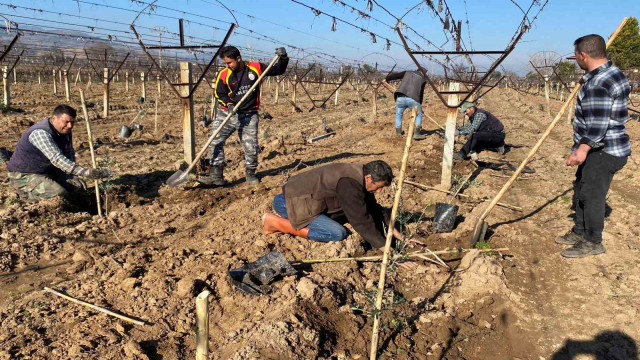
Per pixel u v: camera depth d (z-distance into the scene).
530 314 3.29
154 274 3.57
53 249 4.19
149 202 5.59
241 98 5.62
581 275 3.79
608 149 3.67
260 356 2.58
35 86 25.84
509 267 3.94
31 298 3.35
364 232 3.71
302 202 4.05
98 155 8.05
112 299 3.35
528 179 6.79
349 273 3.68
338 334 3.00
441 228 4.60
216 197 5.73
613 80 3.49
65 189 5.24
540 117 16.27
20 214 4.72
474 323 3.24
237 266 3.71
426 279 3.76
